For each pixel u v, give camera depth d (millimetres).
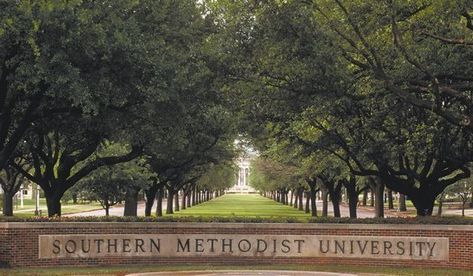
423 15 16234
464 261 17938
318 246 19000
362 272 16828
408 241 18500
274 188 77562
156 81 17750
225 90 20922
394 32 15633
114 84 17844
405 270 17438
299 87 18312
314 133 24125
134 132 22047
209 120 27672
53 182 26406
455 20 16375
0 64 16844
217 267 17922
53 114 20297
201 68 20078
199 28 21891
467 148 22047
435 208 71875
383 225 18688
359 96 18625
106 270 16953
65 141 26672
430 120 20047
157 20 19625
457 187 50531
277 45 17031
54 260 18062
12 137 19109
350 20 16016
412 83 16703
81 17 15453
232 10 18266
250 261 19031
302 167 39781
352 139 23391
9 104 18703
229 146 40875
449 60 17062
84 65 17141
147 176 35406
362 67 17438
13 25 14992
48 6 14742
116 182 35844
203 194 116250
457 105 19688
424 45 17203
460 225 18109
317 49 16188
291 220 19438
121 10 17859
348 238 18844
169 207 59312
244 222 19266
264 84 19656
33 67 15844
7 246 17594
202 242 19078
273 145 31969
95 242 18469
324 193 51688
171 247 18969
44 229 18047
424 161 25734
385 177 24859
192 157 32938
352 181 38594
